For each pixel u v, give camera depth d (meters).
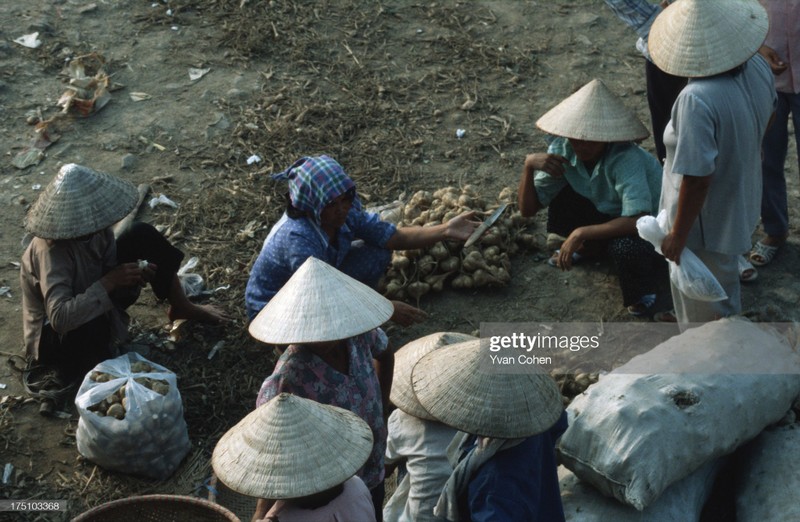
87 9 7.63
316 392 3.35
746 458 3.95
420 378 3.01
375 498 3.67
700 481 3.85
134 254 4.69
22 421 4.52
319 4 7.79
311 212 4.09
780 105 5.01
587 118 4.65
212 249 5.61
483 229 4.64
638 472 3.49
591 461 3.60
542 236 5.73
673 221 4.28
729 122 3.94
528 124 6.62
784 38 4.84
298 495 2.74
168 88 6.89
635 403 3.63
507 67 7.16
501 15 7.76
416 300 5.27
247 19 7.57
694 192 4.01
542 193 5.15
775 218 5.27
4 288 5.29
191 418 4.60
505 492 2.86
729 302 4.52
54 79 6.94
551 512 3.15
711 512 4.02
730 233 4.23
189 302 4.97
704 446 3.63
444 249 5.30
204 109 6.70
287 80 7.00
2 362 4.82
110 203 4.32
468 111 6.72
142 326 5.09
